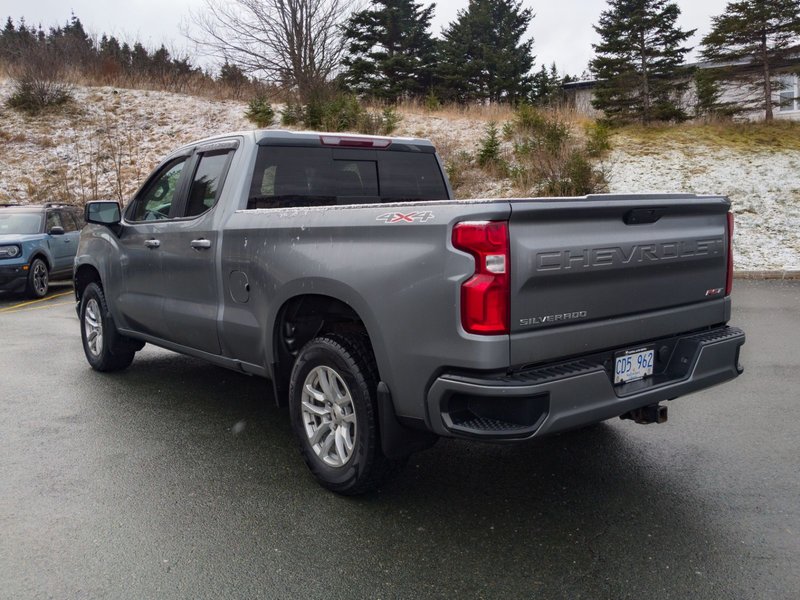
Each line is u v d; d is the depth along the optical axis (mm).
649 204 3338
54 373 6465
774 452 4270
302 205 4645
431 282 3041
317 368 3750
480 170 18016
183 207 4977
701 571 2943
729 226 3910
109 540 3268
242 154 4488
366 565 3033
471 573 2961
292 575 2957
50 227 13305
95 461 4258
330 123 21062
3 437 4695
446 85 39156
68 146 21297
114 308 5945
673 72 22797
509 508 3582
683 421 4887
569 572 2959
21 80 23859
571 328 3117
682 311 3627
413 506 3619
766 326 8008
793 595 2762
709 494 3703
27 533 3338
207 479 3988
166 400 5566
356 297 3381
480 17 42438
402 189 5168
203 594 2820
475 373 2959
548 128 18391
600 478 3945
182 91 26219
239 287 4281
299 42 28906
